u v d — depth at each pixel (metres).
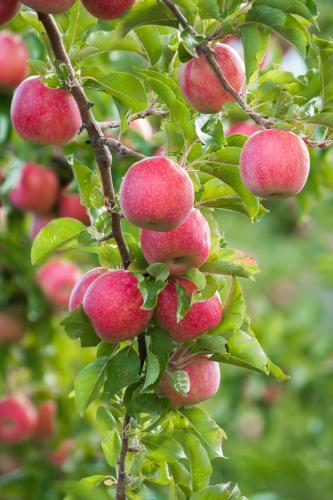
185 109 1.70
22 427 2.86
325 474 3.26
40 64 1.82
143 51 1.85
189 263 1.72
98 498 2.36
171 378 1.73
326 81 1.73
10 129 2.51
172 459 1.79
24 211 2.61
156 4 1.73
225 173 1.74
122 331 1.72
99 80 1.79
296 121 1.69
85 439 2.83
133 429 1.80
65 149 2.42
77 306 1.77
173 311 1.73
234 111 1.77
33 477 2.76
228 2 1.72
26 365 2.83
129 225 2.11
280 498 2.95
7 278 2.69
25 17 1.81
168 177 1.67
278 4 1.69
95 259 2.80
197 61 1.75
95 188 1.79
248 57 1.73
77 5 1.81
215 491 1.78
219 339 1.75
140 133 2.34
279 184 1.68
